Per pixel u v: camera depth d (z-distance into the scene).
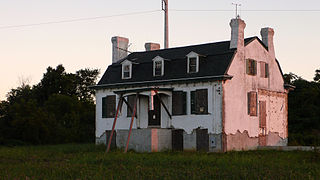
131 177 22.45
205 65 39.72
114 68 47.03
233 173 23.39
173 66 41.91
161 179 21.94
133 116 39.41
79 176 23.16
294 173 23.19
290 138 49.06
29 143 56.00
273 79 44.22
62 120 64.06
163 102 41.53
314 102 57.25
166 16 52.03
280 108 44.97
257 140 41.00
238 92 39.38
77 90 81.31
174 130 40.53
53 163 29.75
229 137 37.91
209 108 38.28
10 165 29.08
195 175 22.56
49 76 77.38
